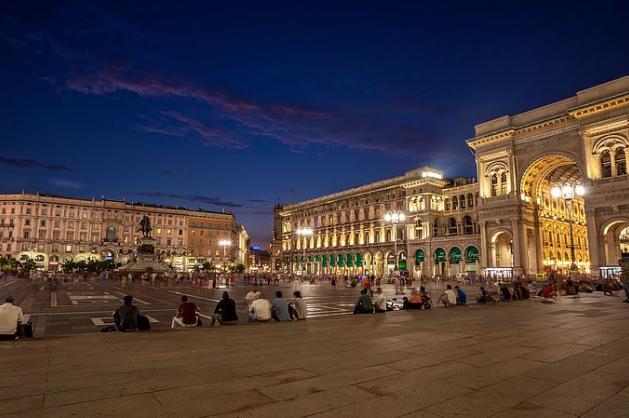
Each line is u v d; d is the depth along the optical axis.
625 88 54.78
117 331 13.54
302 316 17.38
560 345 10.81
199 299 36.38
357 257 104.25
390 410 5.93
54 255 129.62
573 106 60.25
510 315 17.98
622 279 23.52
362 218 105.56
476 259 77.81
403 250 92.88
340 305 31.28
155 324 20.78
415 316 17.80
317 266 116.69
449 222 89.56
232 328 14.15
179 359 9.23
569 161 62.72
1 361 8.95
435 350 10.24
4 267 107.00
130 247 139.25
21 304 31.16
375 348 10.54
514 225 64.56
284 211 134.38
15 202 127.81
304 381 7.44
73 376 7.71
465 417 5.66
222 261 155.38
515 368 8.38
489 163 70.06
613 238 56.03
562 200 76.62
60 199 132.62
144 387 7.01
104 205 137.75
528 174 66.31
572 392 6.76
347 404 6.18
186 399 6.37
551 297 27.75
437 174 93.44
